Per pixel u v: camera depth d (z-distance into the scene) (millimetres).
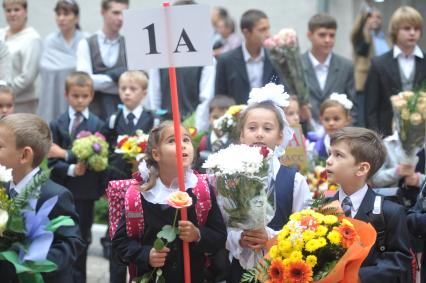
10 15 12336
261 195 5559
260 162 5527
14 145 5598
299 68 10273
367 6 13023
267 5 14797
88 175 9391
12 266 5473
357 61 12875
